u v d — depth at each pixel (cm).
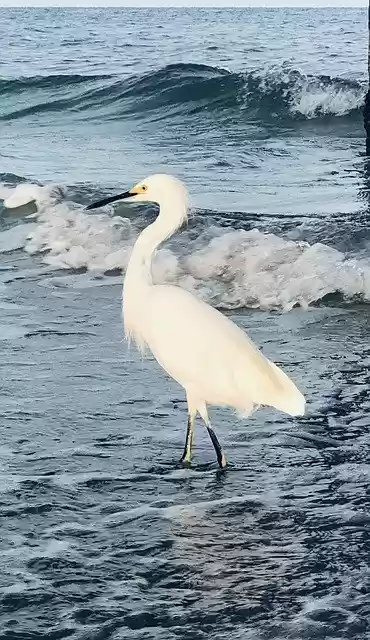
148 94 2741
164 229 595
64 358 755
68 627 398
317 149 1991
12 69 3781
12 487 531
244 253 989
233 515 502
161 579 438
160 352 572
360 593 423
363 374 723
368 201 1352
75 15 13600
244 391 540
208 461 573
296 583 433
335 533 481
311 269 945
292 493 529
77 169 1700
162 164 1753
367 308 888
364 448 589
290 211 1290
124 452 583
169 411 650
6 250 1135
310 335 821
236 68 3481
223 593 425
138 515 502
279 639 389
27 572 441
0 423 623
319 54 4084
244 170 1677
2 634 392
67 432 611
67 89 2942
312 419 636
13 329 835
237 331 555
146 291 586
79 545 468
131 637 392
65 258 1079
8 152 1970
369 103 1933
